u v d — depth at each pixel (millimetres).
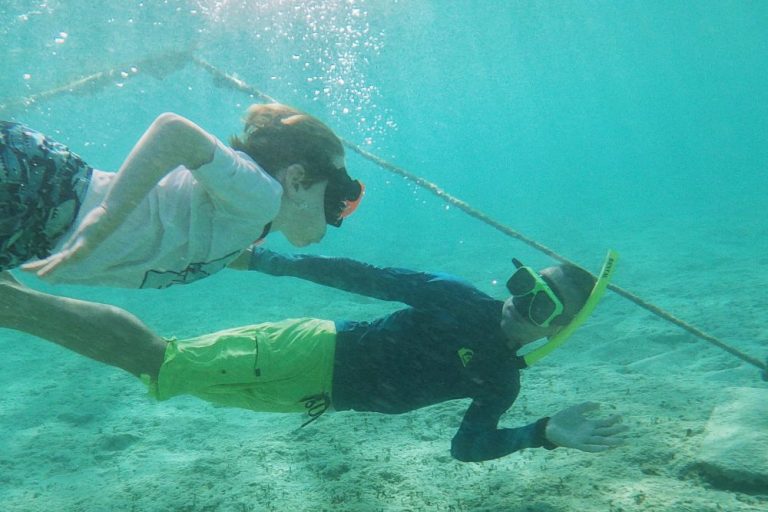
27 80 17047
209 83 23875
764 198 22594
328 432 4117
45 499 3459
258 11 16094
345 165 1983
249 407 2910
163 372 2637
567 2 32875
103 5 14547
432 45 35094
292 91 23797
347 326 2926
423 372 2791
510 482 3119
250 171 1653
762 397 3377
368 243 19234
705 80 132625
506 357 2779
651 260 11414
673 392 4121
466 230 21891
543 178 64250
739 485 2740
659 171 54250
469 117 124750
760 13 46375
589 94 127188
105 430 4582
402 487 3186
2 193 1500
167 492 3363
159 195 1732
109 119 30609
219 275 13938
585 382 4668
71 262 1504
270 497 3191
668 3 39656
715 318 6496
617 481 2943
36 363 6949
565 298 2652
